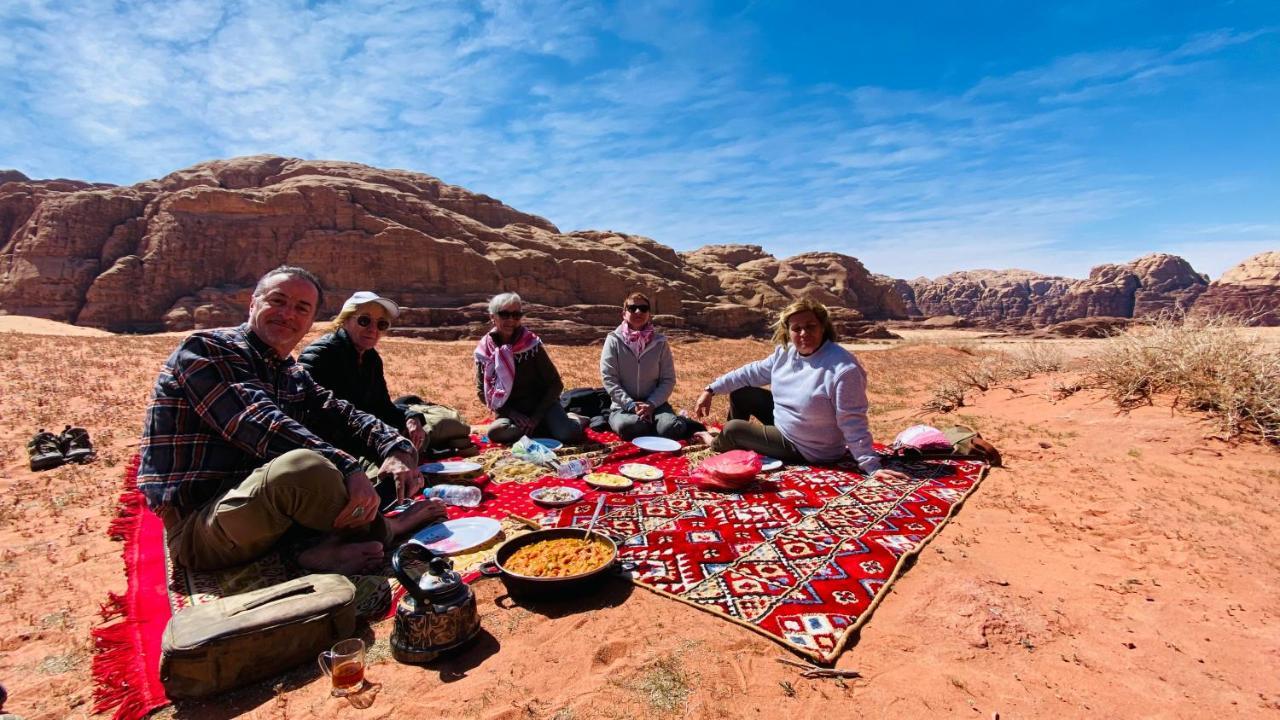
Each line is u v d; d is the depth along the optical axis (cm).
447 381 1938
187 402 322
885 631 276
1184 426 645
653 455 588
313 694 239
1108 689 235
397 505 409
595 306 6388
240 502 303
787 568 335
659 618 289
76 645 296
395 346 3088
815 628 275
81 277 5722
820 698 231
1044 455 609
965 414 905
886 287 15938
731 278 10719
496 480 509
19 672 273
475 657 262
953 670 248
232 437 318
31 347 1897
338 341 483
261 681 249
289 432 318
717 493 462
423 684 244
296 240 5978
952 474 525
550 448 591
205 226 5869
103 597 350
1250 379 650
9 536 462
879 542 370
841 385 507
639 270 8094
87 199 6006
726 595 306
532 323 5566
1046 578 334
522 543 344
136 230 6006
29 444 718
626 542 371
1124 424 685
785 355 574
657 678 243
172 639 232
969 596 301
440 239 6328
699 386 2059
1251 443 586
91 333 3694
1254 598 306
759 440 559
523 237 7662
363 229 6078
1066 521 421
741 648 264
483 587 326
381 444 374
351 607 277
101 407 1114
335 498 313
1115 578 334
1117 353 825
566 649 266
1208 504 452
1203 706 224
